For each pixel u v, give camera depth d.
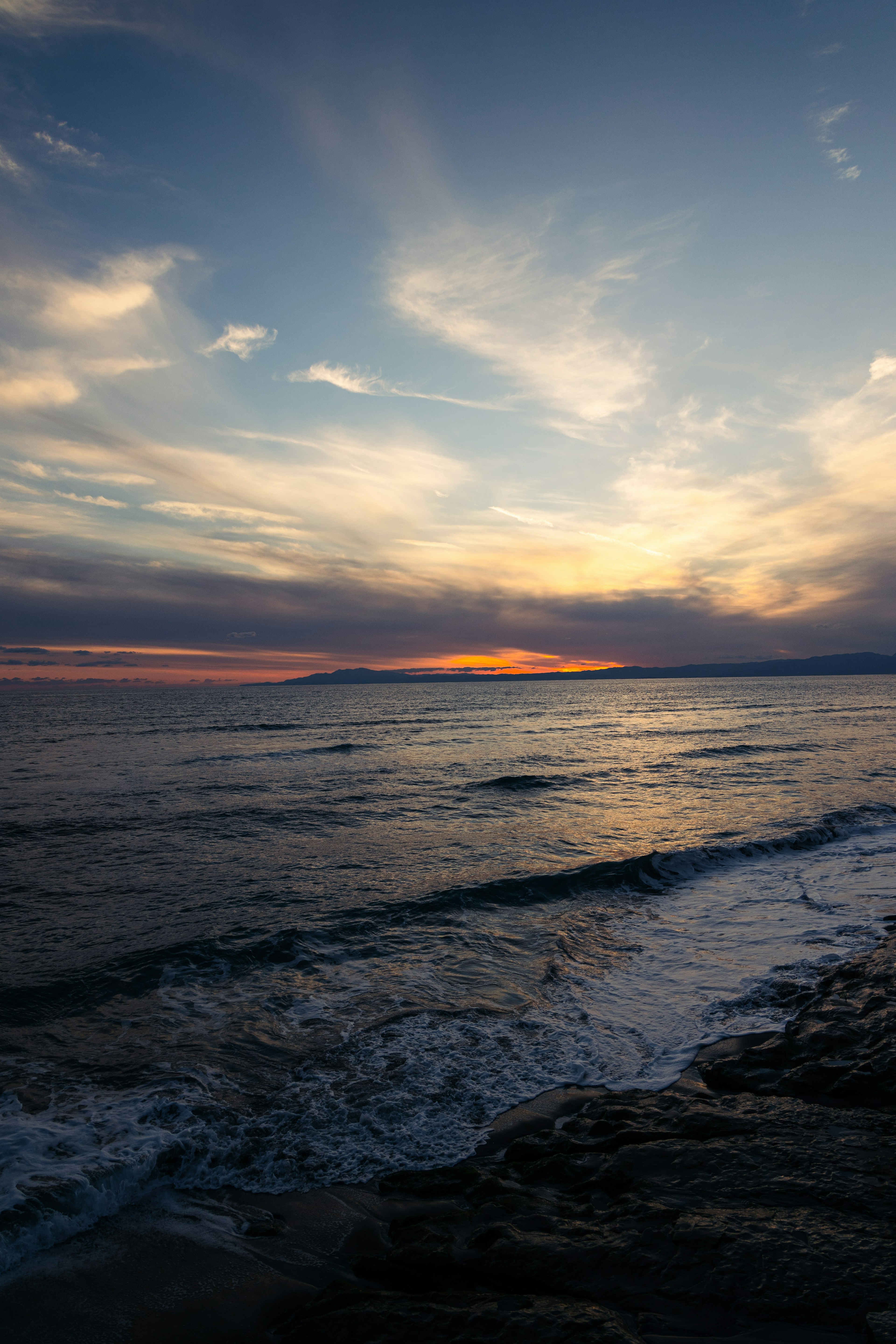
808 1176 3.99
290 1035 6.67
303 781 23.88
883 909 10.59
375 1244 3.96
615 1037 6.62
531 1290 3.26
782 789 21.66
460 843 14.80
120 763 29.06
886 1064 5.48
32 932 9.41
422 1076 5.90
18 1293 3.56
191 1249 3.93
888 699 89.00
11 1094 5.50
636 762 28.55
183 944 8.92
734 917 10.34
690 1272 3.20
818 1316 2.86
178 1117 5.20
